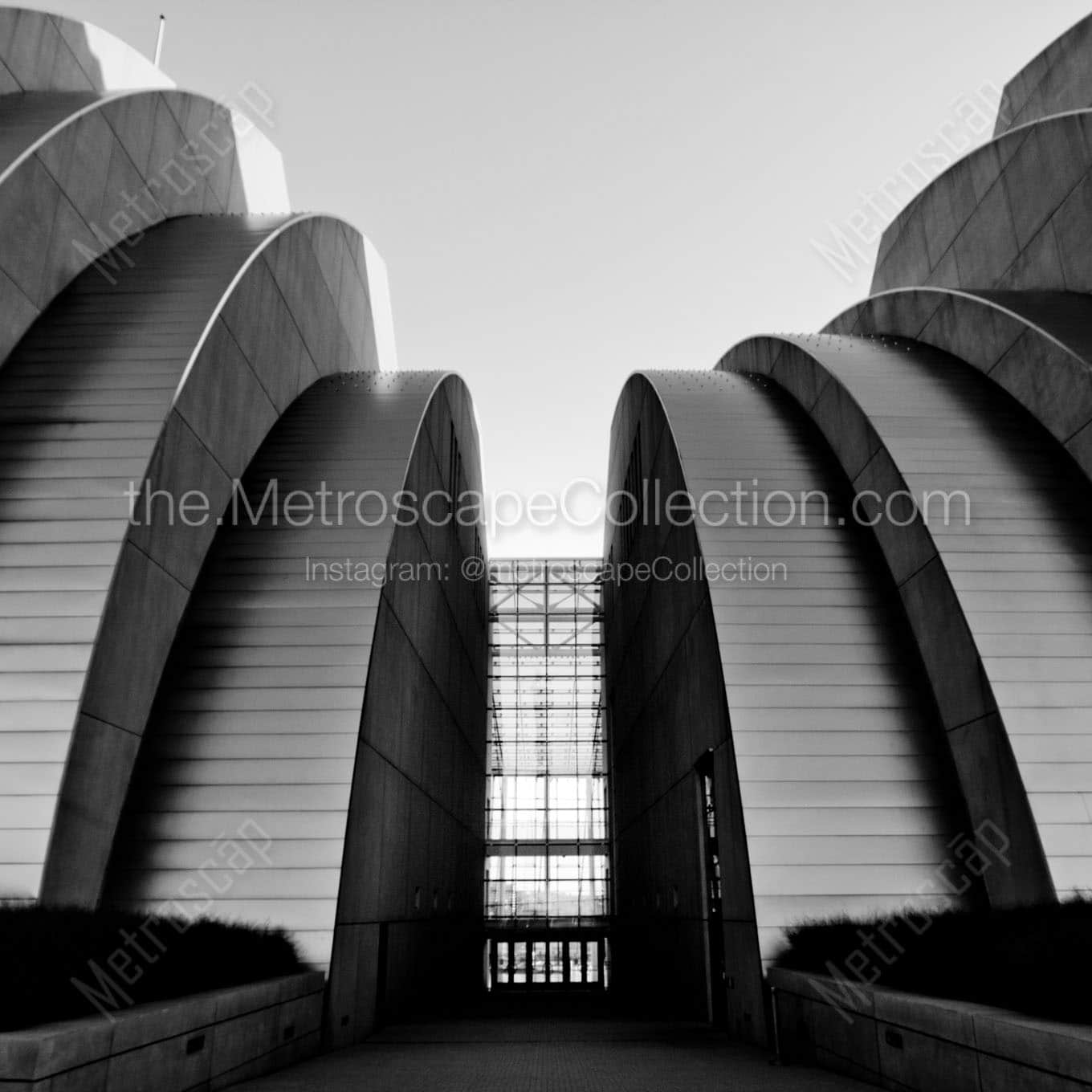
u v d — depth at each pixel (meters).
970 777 13.52
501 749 45.62
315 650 15.02
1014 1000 7.74
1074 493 15.63
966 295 19.56
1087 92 22.94
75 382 14.30
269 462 18.52
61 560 12.35
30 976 6.88
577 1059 11.98
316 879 12.98
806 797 13.95
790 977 11.92
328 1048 12.55
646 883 26.42
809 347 21.86
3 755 11.12
